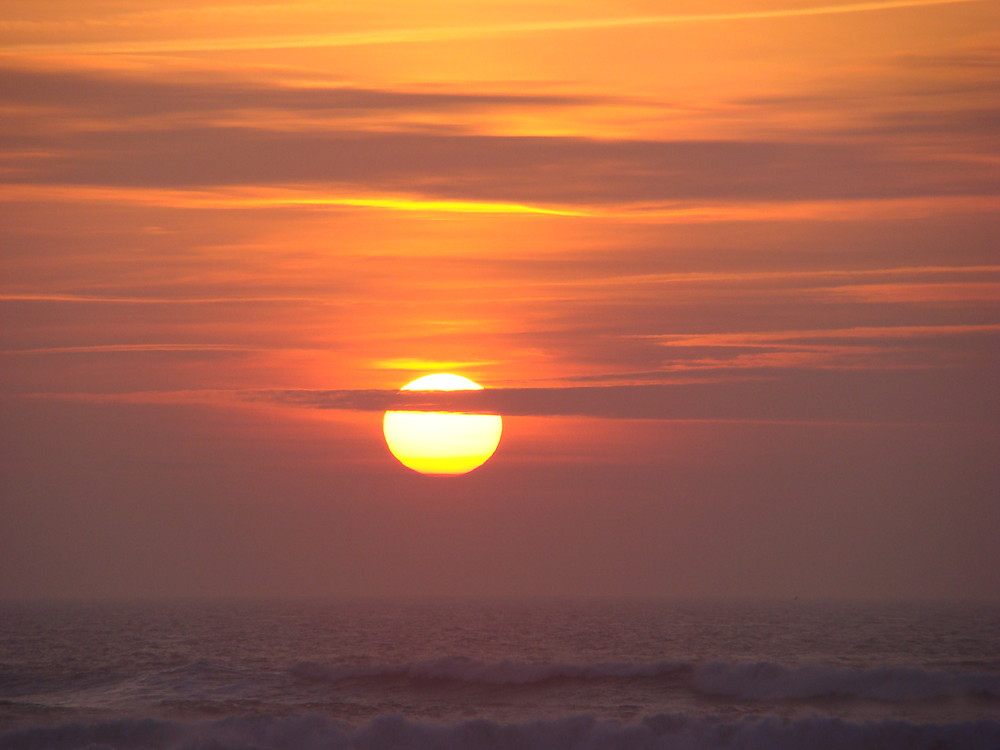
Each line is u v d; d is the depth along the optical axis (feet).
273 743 71.36
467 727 71.67
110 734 72.43
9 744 71.15
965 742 68.90
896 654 156.76
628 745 70.13
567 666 103.76
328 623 304.30
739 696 93.71
